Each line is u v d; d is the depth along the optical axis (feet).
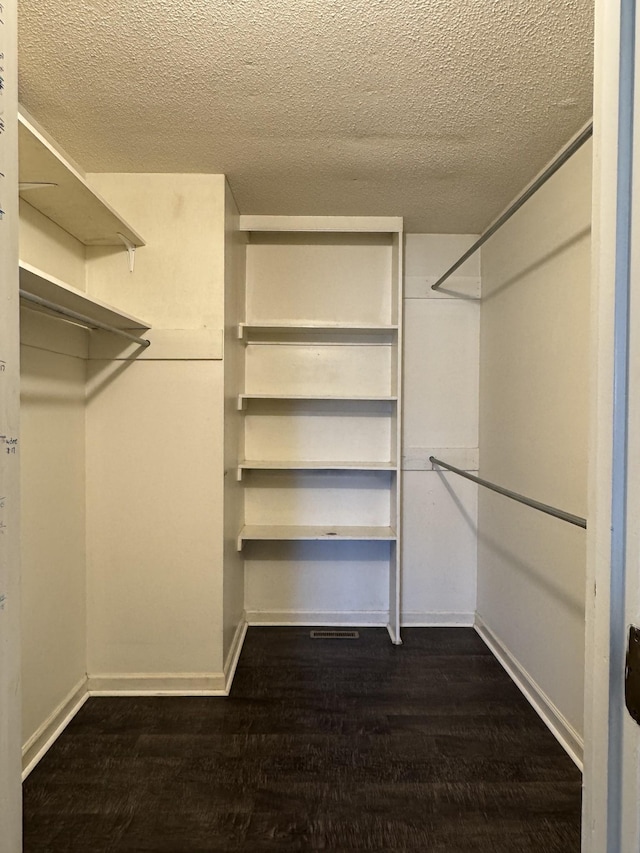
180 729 6.43
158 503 7.32
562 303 6.42
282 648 8.75
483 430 9.46
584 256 5.90
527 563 7.38
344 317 9.70
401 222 8.79
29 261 5.90
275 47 4.60
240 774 5.62
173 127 5.98
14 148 2.13
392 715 6.74
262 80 5.08
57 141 6.34
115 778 5.55
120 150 6.56
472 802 5.24
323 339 9.70
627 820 1.71
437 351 9.73
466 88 5.19
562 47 4.57
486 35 4.44
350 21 4.29
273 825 4.95
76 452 7.04
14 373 2.14
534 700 7.00
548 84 5.11
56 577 6.48
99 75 5.00
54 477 6.45
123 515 7.32
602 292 1.86
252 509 9.75
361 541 9.81
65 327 6.62
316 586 9.82
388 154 6.59
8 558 2.09
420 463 9.76
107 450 7.29
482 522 9.47
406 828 4.92
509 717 6.72
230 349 7.89
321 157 6.71
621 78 1.73
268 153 6.61
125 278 7.29
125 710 6.86
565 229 6.36
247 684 7.54
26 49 4.62
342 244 9.66
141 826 4.93
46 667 6.21
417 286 9.70
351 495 9.80
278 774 5.62
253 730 6.41
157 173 7.22
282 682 7.61
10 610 2.10
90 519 7.31
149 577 7.34
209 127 5.98
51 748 6.05
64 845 4.73
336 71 4.94
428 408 9.77
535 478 7.15
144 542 7.33
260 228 8.75
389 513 9.75
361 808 5.16
